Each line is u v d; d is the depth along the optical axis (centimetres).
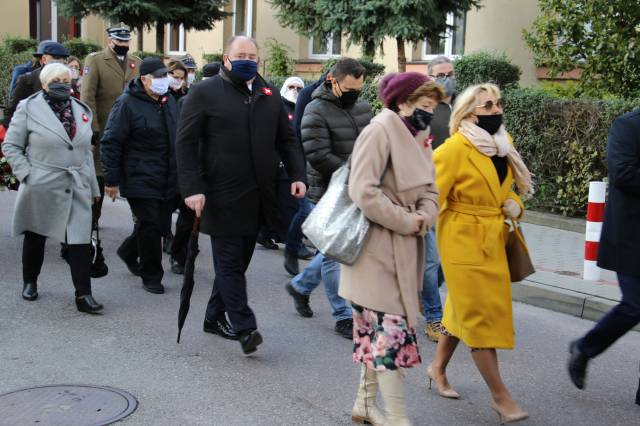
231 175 568
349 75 643
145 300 737
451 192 488
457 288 479
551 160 1148
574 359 507
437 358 525
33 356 578
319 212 443
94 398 503
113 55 960
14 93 905
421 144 445
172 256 848
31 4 2964
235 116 568
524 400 527
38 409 483
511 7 1650
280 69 2062
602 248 502
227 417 480
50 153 678
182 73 906
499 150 485
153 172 749
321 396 519
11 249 927
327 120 648
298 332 658
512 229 497
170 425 466
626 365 602
